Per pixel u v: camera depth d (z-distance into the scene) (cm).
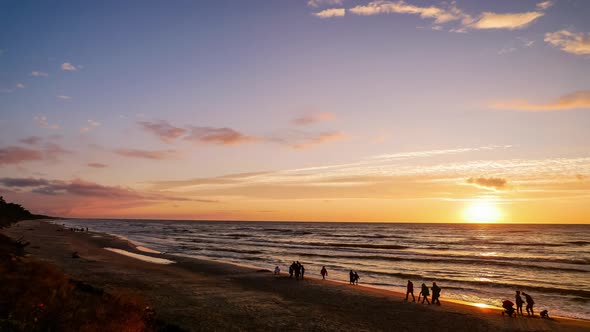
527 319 2170
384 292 2959
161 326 1659
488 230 18275
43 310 1457
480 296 3028
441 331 1906
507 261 5406
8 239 3931
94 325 1401
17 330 1258
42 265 2303
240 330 1748
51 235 8544
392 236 13088
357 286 3206
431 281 3725
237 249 7312
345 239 11438
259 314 2083
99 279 2861
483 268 4731
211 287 2891
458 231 17238
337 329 1862
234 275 3644
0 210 14475
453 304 2552
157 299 2302
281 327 1844
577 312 2478
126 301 1811
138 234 12788
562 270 4538
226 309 2153
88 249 5672
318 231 17638
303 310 2241
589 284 3584
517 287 3366
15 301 1527
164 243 8712
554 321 2131
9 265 2125
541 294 3080
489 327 1988
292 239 11306
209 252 6638
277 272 3772
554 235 13238
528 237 12100
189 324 1781
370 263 5253
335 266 4891
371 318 2120
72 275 2880
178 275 3456
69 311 1552
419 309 2372
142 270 3631
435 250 7556
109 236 9925
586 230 17800
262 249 7425
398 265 5038
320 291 2909
